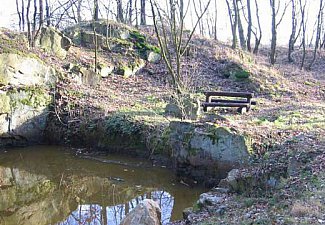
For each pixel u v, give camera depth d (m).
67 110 14.11
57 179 10.90
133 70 18.91
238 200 6.82
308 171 7.07
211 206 6.80
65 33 20.69
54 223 8.20
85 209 8.92
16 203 9.31
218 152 9.36
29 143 13.97
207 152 9.53
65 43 18.08
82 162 12.16
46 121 14.25
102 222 8.11
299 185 6.60
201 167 9.69
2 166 11.93
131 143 12.46
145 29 24.28
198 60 20.42
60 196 9.75
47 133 14.23
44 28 17.41
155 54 20.22
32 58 14.28
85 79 16.22
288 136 9.32
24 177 11.09
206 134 9.60
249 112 13.20
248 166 8.55
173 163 11.12
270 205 6.11
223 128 9.40
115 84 17.28
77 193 9.92
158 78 18.77
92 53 19.27
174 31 13.95
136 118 12.77
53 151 13.32
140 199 9.31
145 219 5.57
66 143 13.88
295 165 7.45
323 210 5.25
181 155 10.07
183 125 10.23
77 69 16.17
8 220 8.34
